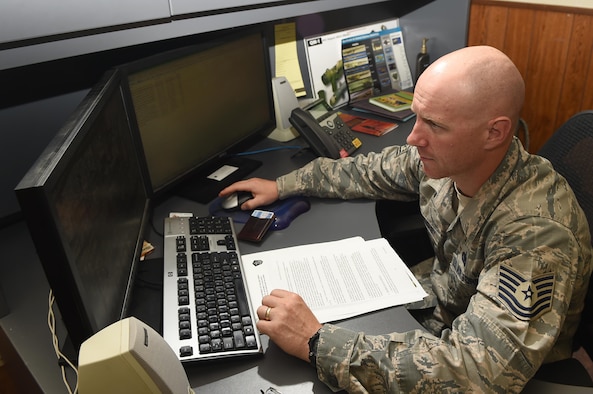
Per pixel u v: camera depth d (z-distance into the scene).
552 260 0.88
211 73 1.42
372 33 2.13
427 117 0.94
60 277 0.70
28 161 1.32
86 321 0.75
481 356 0.81
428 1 2.13
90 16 1.05
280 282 1.06
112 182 0.96
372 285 1.06
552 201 0.95
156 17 1.17
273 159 1.62
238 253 1.12
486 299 0.88
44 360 0.90
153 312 0.99
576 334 1.22
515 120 0.93
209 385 0.84
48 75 1.28
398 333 0.89
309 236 1.24
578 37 2.16
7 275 1.13
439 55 2.21
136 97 1.20
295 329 0.88
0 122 1.24
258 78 1.62
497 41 2.46
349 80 2.08
